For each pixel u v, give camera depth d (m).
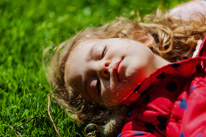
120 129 0.92
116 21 1.06
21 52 1.18
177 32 0.98
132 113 0.89
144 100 0.88
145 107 0.87
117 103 0.90
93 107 0.96
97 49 0.92
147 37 0.98
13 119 0.94
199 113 0.80
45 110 0.94
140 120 0.88
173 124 0.83
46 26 1.27
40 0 1.43
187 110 0.80
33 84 1.04
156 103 0.86
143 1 1.36
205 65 0.85
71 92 0.96
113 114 0.94
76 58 0.95
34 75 1.08
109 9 1.31
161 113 0.85
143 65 0.88
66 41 1.07
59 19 1.32
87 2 1.42
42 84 1.05
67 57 0.99
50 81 1.03
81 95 0.96
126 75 0.88
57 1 1.43
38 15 1.34
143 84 0.86
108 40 0.94
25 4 1.40
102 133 0.93
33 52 1.18
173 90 0.86
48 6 1.41
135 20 1.15
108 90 0.89
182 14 1.06
